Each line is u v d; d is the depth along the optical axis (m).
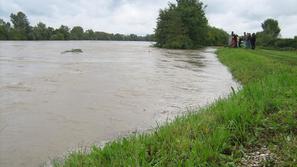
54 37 129.88
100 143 6.83
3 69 18.55
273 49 42.16
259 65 18.23
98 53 38.38
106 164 5.21
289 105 7.74
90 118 8.62
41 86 12.88
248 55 24.52
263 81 10.94
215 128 6.55
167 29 59.06
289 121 6.62
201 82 15.46
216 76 17.78
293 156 5.20
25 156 6.15
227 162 5.25
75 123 8.16
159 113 9.38
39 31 124.69
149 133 6.92
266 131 6.46
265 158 5.38
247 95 8.96
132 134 7.30
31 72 17.27
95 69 19.47
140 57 31.86
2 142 6.79
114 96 11.45
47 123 8.09
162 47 60.09
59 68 19.50
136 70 19.69
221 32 75.75
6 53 34.38
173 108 10.02
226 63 24.73
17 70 18.12
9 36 113.62
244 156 5.55
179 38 57.16
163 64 24.27
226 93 12.68
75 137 7.18
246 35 42.16
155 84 14.41
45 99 10.59
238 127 6.54
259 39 51.44
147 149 5.75
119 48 55.91
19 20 126.81
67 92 11.83
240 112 7.05
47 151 6.39
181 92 12.70
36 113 8.91
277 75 11.80
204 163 5.09
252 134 6.35
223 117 7.16
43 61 24.66
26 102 10.09
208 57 33.25
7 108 9.33
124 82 14.66
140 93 12.18
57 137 7.15
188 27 59.31
